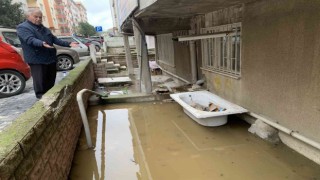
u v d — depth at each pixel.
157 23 5.93
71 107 3.79
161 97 6.00
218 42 5.06
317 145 2.76
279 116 3.41
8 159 1.58
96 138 4.17
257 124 3.79
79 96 3.68
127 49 10.01
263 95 3.70
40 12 3.73
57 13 47.19
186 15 5.45
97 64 9.23
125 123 4.84
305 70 2.85
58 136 2.79
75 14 65.38
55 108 2.92
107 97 5.99
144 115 5.15
